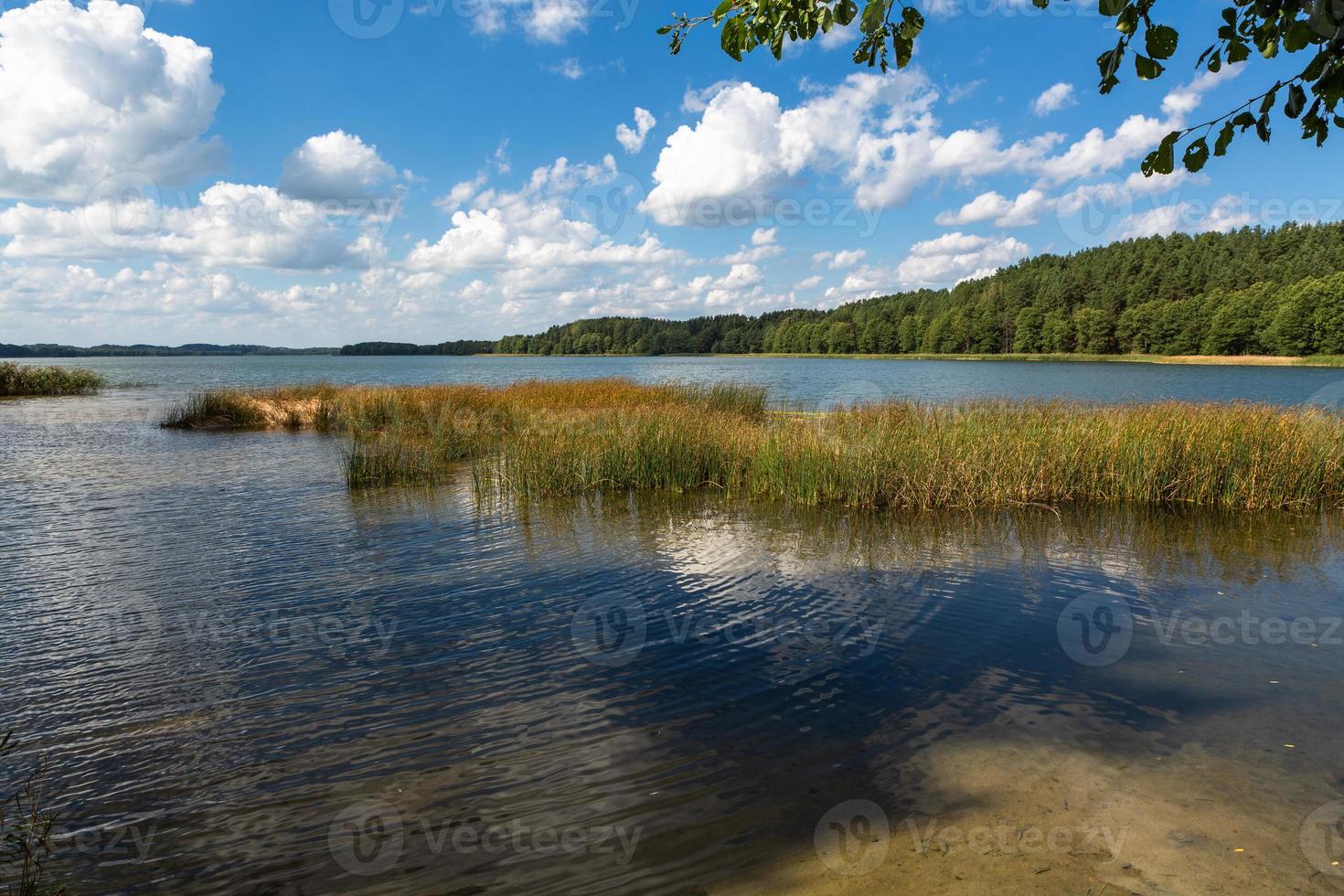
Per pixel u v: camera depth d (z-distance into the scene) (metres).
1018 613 6.60
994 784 3.91
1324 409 14.24
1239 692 5.00
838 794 3.86
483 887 3.19
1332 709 4.73
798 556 8.54
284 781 4.08
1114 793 3.81
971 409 14.71
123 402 33.94
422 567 8.16
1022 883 3.10
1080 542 9.12
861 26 2.75
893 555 8.56
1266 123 2.40
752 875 3.22
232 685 5.29
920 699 4.96
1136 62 2.53
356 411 22.72
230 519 10.53
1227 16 2.40
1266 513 10.79
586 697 5.05
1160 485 11.74
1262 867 3.18
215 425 23.16
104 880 3.29
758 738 4.47
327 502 11.79
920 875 3.17
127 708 4.96
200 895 3.19
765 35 3.06
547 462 12.76
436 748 4.40
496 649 5.89
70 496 12.20
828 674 5.37
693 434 13.52
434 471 14.38
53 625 6.45
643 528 10.01
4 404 32.81
